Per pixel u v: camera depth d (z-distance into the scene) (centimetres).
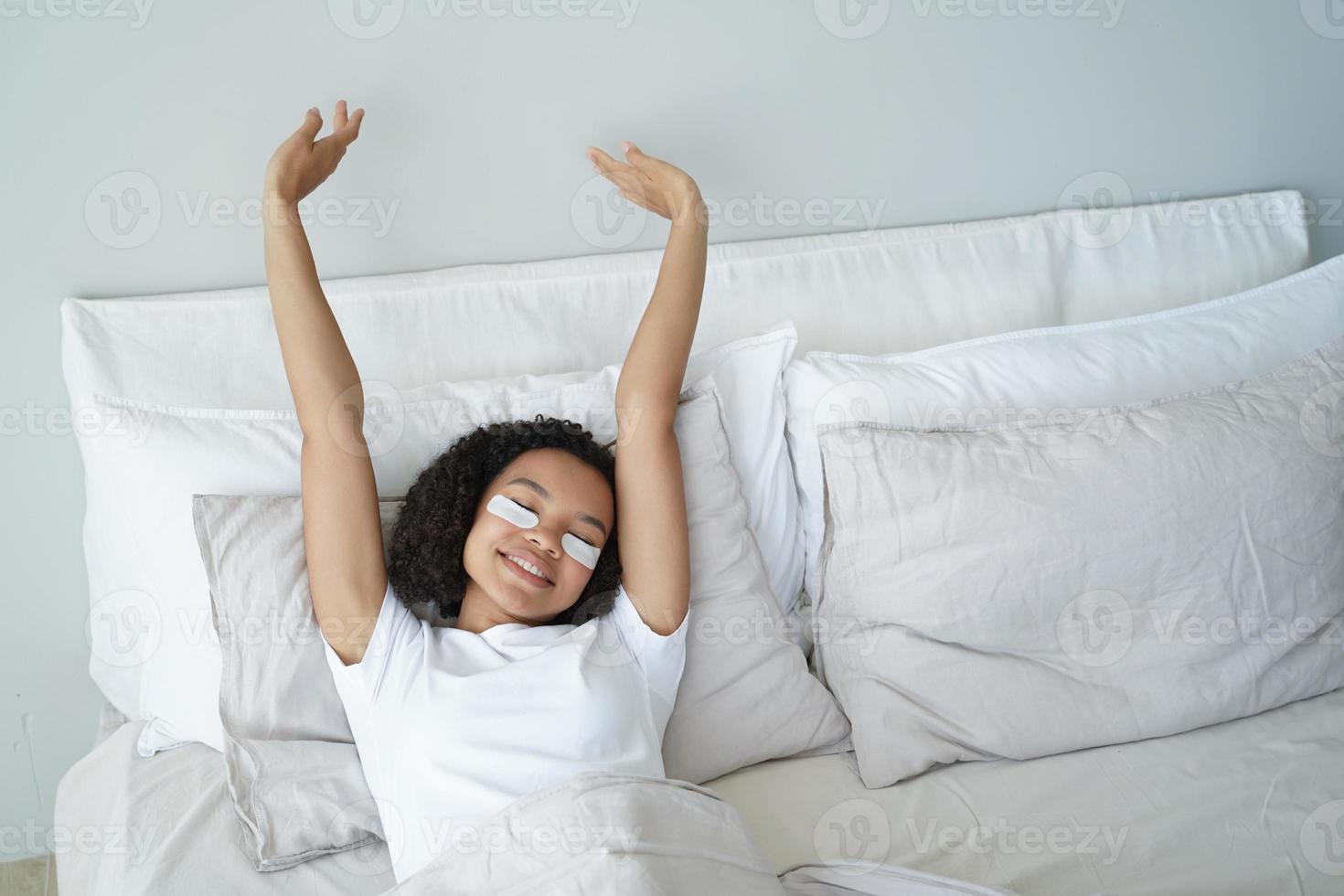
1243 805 129
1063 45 176
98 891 123
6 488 155
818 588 147
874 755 137
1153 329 166
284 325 131
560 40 154
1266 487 142
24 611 162
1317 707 145
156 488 136
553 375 154
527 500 132
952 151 178
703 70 162
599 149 159
